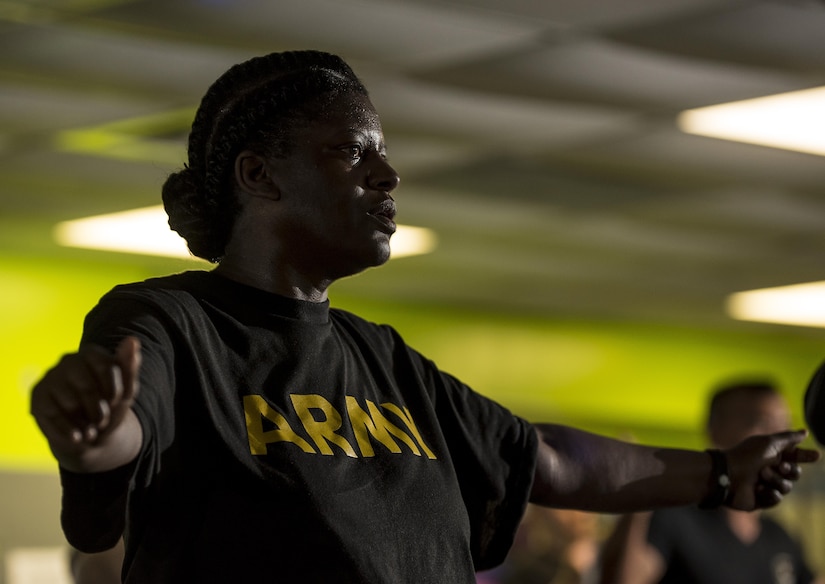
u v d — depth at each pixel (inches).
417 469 57.8
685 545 166.4
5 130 238.7
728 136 239.1
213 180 60.9
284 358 57.1
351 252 59.7
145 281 58.0
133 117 228.1
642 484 71.2
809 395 77.0
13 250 355.6
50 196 291.7
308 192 59.4
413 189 282.8
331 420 56.6
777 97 214.1
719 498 72.7
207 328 55.8
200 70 199.9
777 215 307.3
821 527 466.6
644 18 178.1
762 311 447.5
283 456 53.7
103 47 190.2
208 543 52.2
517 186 279.0
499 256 358.0
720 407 176.1
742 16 177.0
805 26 180.7
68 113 226.7
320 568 52.6
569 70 201.8
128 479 47.6
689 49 190.7
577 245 343.0
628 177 271.0
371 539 53.9
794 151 249.1
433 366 66.0
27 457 355.3
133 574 53.3
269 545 52.4
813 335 496.4
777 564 173.6
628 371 469.7
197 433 53.2
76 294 367.9
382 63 198.1
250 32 182.4
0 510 341.7
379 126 61.8
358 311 423.8
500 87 210.4
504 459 65.7
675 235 330.6
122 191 285.1
